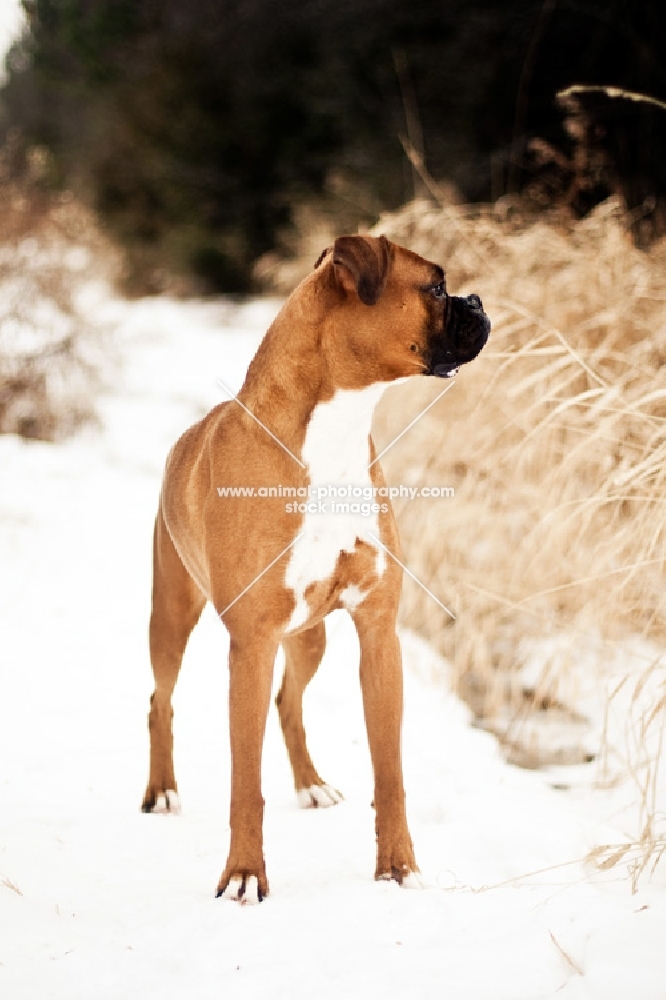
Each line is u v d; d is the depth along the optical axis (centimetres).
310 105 2691
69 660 771
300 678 574
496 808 574
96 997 391
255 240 3017
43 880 482
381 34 2097
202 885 481
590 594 739
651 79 1423
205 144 3053
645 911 439
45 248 1380
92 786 591
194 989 392
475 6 1823
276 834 541
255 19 2923
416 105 2027
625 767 633
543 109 1689
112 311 2103
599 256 878
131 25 3278
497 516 838
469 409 901
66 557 984
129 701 711
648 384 723
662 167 1408
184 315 2725
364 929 429
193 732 673
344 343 467
